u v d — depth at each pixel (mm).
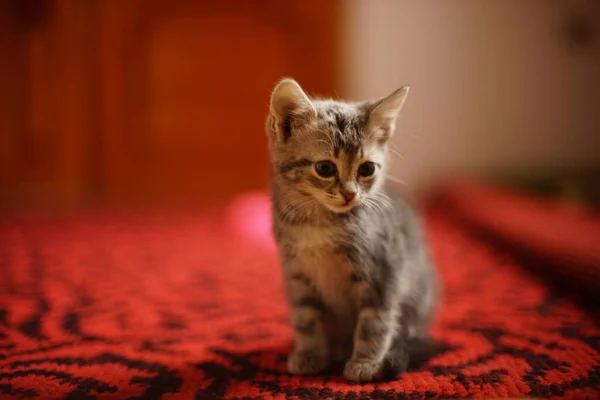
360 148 478
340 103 508
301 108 479
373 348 454
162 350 479
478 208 857
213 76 1144
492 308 558
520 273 655
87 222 960
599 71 1158
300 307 479
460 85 1144
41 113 1135
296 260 474
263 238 818
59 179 1154
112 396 416
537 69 1152
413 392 418
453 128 1155
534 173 1116
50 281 631
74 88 1131
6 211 1079
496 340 491
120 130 1146
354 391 423
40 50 1120
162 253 750
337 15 1114
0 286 615
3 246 768
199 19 1124
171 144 1158
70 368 449
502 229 740
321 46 1127
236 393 421
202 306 571
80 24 1115
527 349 473
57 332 508
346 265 466
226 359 468
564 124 1169
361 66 1125
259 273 673
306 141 478
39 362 457
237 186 1176
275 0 1119
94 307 563
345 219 465
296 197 480
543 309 552
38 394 417
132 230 894
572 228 698
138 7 1111
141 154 1156
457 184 1049
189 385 430
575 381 424
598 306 554
